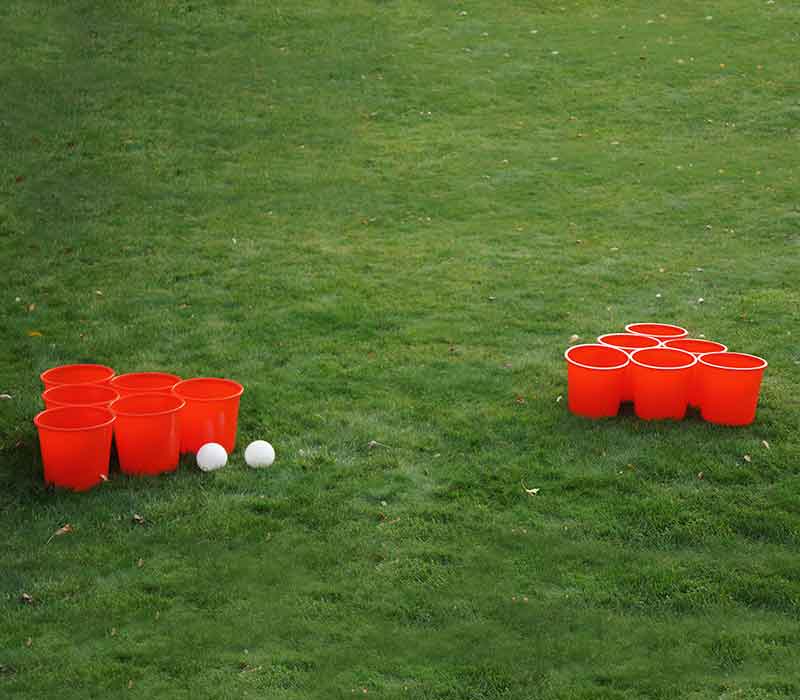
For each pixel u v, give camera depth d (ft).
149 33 56.54
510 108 50.93
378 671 27.96
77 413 30.83
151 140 45.01
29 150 43.06
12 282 36.94
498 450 31.53
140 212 40.47
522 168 44.06
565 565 29.35
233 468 31.07
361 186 42.34
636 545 29.71
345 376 33.58
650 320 35.68
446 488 30.66
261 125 47.52
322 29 58.90
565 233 40.04
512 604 28.78
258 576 29.14
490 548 29.63
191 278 37.32
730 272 37.91
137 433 30.71
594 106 51.34
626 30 60.80
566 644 28.27
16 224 39.50
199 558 29.40
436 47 57.67
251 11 60.39
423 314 35.94
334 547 29.60
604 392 32.19
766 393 32.94
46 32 55.16
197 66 53.36
